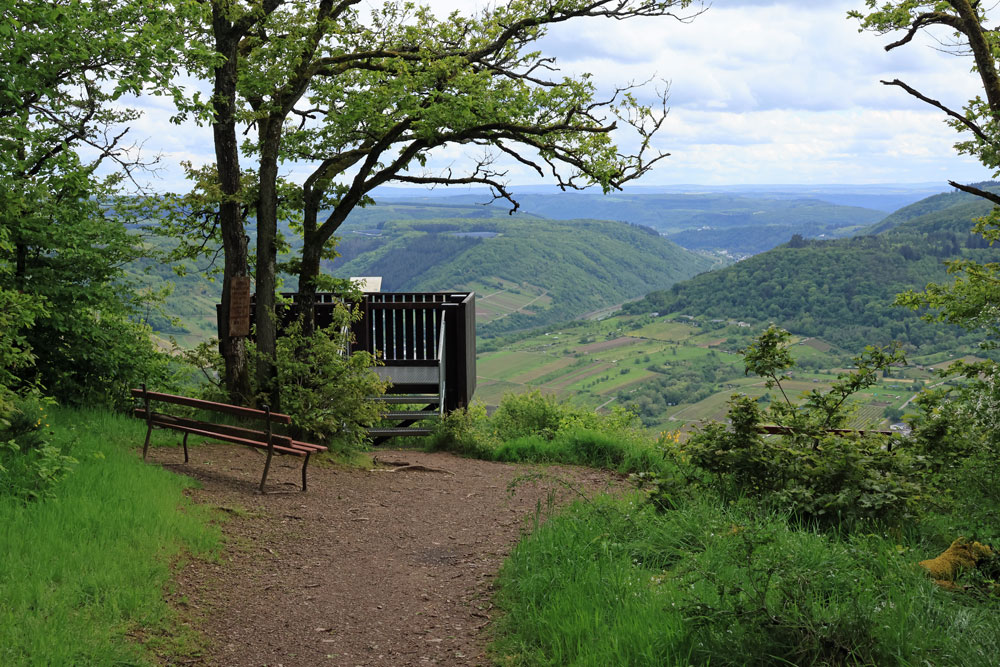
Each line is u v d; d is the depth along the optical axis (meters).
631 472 10.77
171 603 4.89
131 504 6.15
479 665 4.39
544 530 6.35
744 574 4.70
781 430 7.31
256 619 4.96
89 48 8.07
